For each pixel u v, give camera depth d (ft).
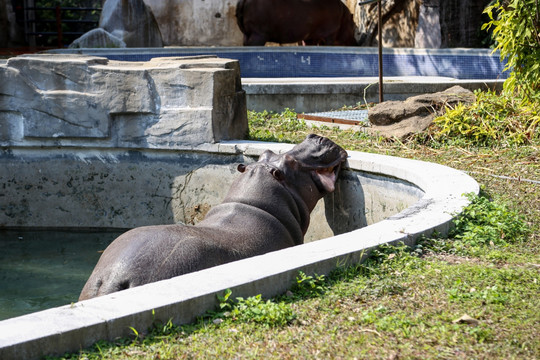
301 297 14.34
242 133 32.71
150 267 16.78
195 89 30.17
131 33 66.44
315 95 43.14
